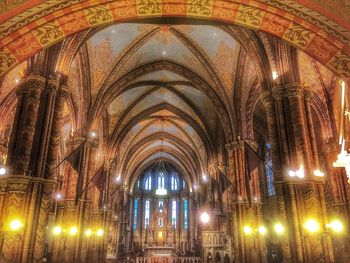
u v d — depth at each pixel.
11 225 10.71
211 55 21.55
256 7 8.72
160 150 44.03
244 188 20.30
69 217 19.02
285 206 12.26
